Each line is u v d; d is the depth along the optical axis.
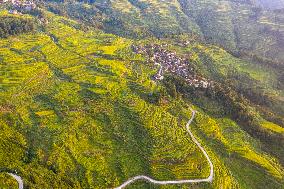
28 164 165.00
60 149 176.38
